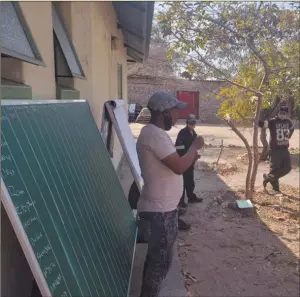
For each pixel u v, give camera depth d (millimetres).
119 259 2486
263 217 5828
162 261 2820
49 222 1542
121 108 4691
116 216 2990
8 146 1472
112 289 2029
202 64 6711
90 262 1849
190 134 5727
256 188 7645
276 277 3945
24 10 2527
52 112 2318
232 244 4758
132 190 4566
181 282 3740
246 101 7250
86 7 4621
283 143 7000
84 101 3582
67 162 2164
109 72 7492
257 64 7043
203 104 26219
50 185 1729
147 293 2863
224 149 13461
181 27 6090
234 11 5945
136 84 24641
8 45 1983
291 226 5445
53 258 1448
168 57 6684
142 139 2787
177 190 2826
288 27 6148
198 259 4324
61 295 1397
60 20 3986
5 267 1634
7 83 2215
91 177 2629
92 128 3445
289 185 7996
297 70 6449
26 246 1292
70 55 3855
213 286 3732
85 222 2031
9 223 1678
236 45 6305
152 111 2832
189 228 5242
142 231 3016
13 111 1688
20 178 1451
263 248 4656
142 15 6777
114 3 6746
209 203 6504
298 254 4500
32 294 1865
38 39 2850
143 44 10109
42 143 1871
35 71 2750
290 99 9164
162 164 2734
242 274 3994
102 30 6074
